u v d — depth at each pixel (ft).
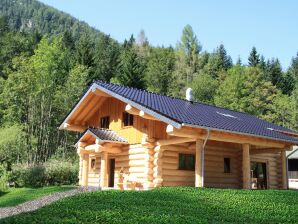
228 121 57.62
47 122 127.65
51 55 125.70
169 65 258.57
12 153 97.96
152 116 50.16
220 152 64.13
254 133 53.26
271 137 56.03
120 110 64.28
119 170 61.67
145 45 321.93
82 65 148.46
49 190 58.49
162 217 28.27
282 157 63.46
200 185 48.57
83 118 73.10
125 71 163.12
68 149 130.31
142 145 56.65
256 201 39.68
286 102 174.09
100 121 69.82
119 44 295.28
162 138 55.42
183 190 44.19
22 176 75.31
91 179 69.36
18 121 124.06
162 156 56.24
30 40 194.29
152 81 214.69
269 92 188.03
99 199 36.94
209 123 49.44
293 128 168.55
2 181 70.13
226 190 46.03
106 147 59.47
